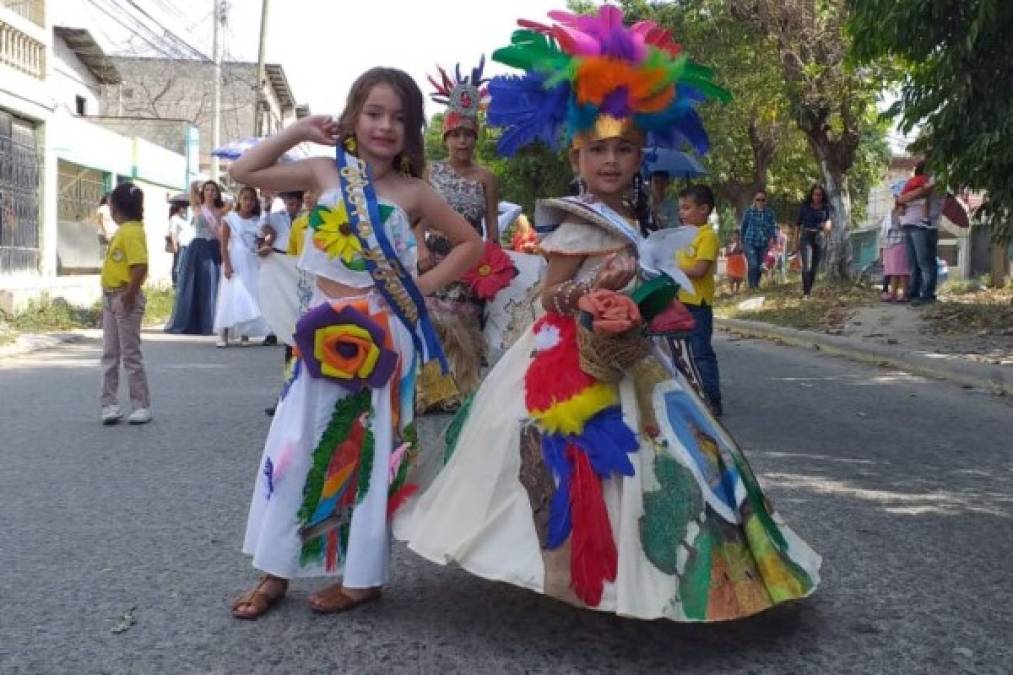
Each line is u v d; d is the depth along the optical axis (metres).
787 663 2.92
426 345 3.33
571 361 3.05
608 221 3.08
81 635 3.12
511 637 3.10
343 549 3.24
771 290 18.02
